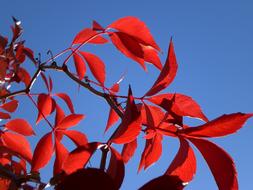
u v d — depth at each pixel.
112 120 1.11
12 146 1.13
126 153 0.98
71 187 0.66
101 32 1.12
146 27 1.07
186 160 0.83
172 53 0.93
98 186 0.66
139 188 0.66
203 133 0.83
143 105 0.94
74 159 0.74
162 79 0.93
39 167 1.00
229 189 0.80
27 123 1.18
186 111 0.94
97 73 1.19
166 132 0.91
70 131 1.10
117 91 1.19
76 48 1.19
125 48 1.08
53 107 1.20
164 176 0.66
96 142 0.75
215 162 0.81
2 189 0.82
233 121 0.81
